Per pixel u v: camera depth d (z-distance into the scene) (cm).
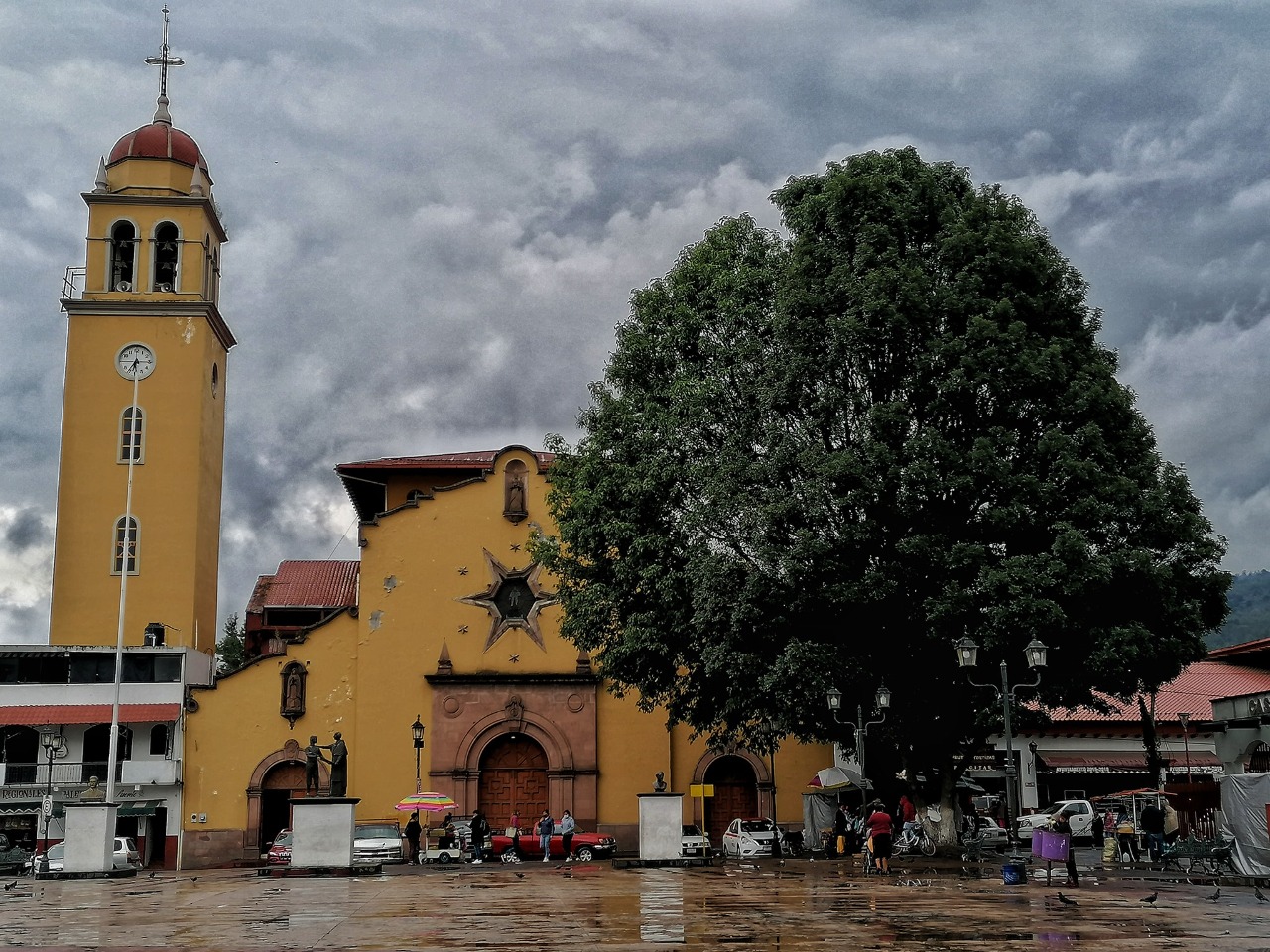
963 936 1644
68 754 5266
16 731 5288
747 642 3506
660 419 3859
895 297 3350
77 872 3334
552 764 4931
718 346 3872
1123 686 3366
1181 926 1761
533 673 5000
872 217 3481
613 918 1905
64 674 5303
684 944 1563
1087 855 3994
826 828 4622
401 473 5888
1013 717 3272
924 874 2942
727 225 4138
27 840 5141
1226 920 1842
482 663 5012
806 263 3528
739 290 3872
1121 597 3247
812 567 3259
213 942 1645
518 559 5091
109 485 5728
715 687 4041
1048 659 3312
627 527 3872
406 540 5084
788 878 2850
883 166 3638
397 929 1778
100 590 5628
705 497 3538
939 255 3422
